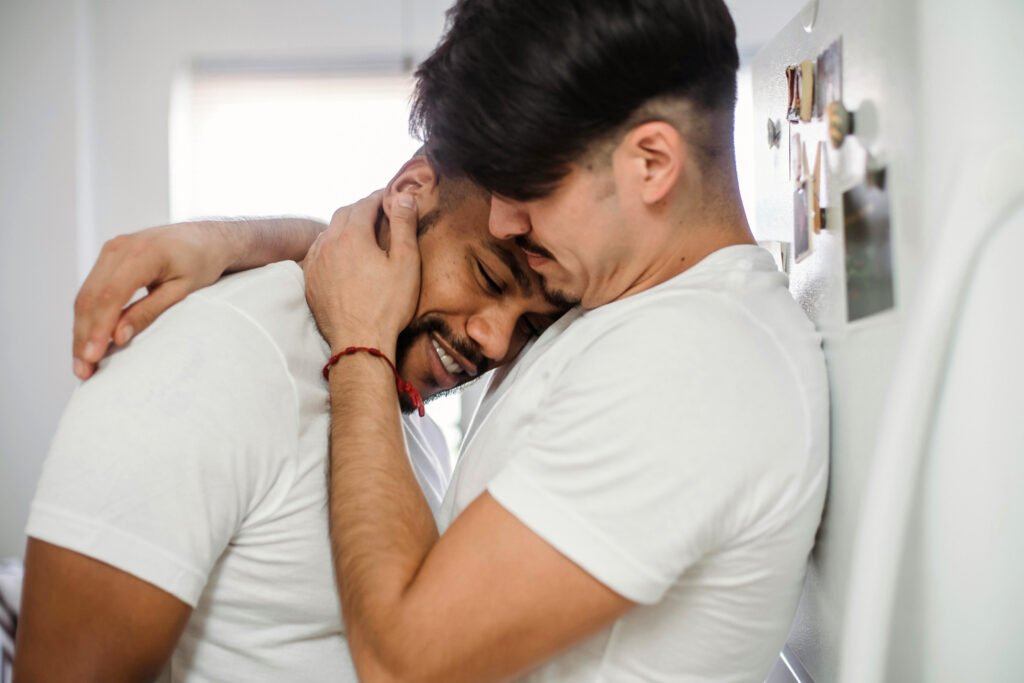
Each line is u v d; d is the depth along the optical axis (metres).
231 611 0.83
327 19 3.05
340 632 0.87
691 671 0.75
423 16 3.05
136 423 0.73
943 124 0.53
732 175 0.82
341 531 0.75
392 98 3.05
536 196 0.76
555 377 0.80
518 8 0.73
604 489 0.66
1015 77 0.52
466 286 0.93
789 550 0.72
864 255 0.66
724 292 0.73
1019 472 0.54
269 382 0.81
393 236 0.91
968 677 0.55
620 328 0.73
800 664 0.87
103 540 0.71
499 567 0.66
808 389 0.72
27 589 0.73
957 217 0.51
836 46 0.73
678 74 0.73
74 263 2.97
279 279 0.89
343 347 0.86
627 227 0.77
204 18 3.05
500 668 0.67
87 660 0.73
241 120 3.07
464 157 0.78
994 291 0.52
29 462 2.97
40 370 2.97
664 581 0.66
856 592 0.54
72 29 2.96
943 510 0.54
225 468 0.76
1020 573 0.54
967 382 0.53
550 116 0.72
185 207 3.09
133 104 3.05
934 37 0.54
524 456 0.69
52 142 2.97
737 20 2.88
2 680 1.54
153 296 0.80
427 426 1.20
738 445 0.66
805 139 0.83
